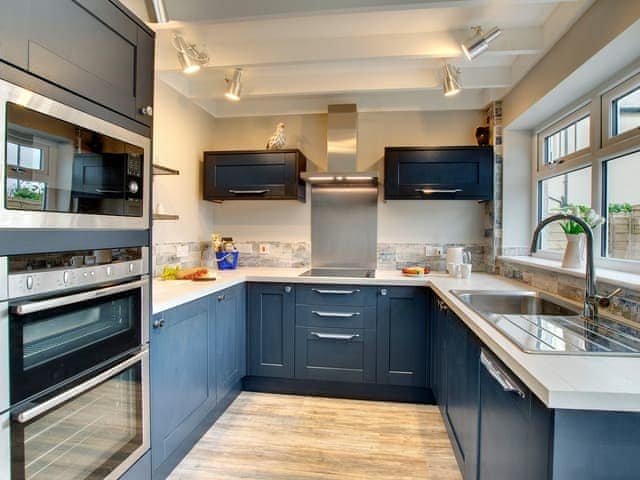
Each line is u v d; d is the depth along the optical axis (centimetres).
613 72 191
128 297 153
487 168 294
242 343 282
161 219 251
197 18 186
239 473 190
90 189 133
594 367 101
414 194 299
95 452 136
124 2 190
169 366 183
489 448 134
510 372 113
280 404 268
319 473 190
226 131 361
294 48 238
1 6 101
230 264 334
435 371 253
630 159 187
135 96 157
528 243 297
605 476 86
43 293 114
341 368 278
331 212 348
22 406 108
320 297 279
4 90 102
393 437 223
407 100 328
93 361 134
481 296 220
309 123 349
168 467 186
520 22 214
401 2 172
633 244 185
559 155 263
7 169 103
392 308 272
